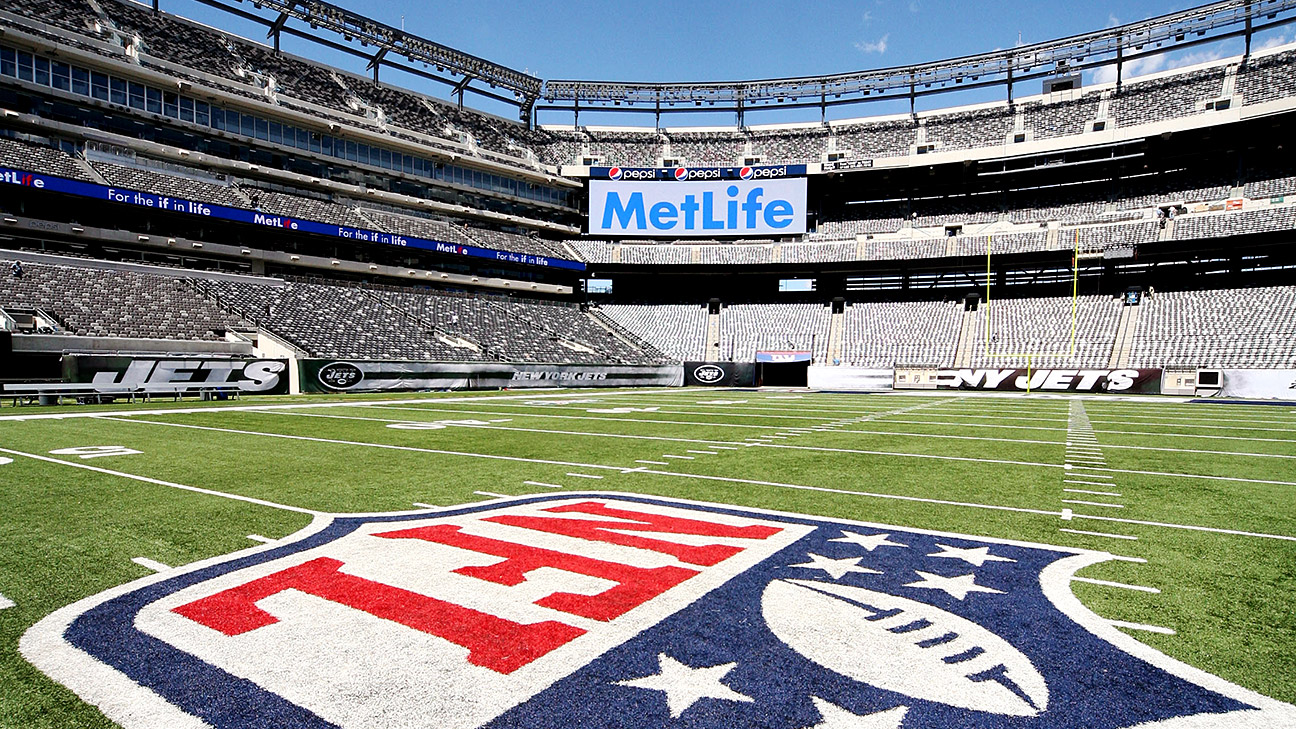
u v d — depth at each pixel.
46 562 4.50
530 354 36.03
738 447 10.91
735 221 42.78
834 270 42.94
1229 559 4.70
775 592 3.97
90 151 29.70
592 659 3.09
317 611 3.65
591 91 48.72
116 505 6.24
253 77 35.91
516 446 10.80
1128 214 38.22
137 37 32.34
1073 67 42.31
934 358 38.62
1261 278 36.41
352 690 2.80
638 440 11.78
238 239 32.62
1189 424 15.95
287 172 35.41
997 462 9.40
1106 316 37.16
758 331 43.16
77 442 10.70
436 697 2.74
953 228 42.06
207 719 2.59
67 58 28.75
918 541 5.14
